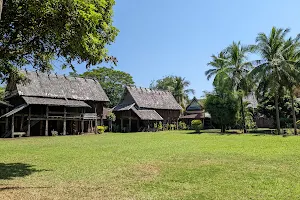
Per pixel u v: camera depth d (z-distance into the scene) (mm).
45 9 7066
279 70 31844
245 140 23141
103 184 7676
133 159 12352
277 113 33000
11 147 18469
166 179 8250
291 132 33250
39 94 35969
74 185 7559
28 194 6555
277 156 12891
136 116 47625
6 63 10641
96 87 44812
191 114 57781
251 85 37344
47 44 9539
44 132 38625
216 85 39500
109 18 8719
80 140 25484
